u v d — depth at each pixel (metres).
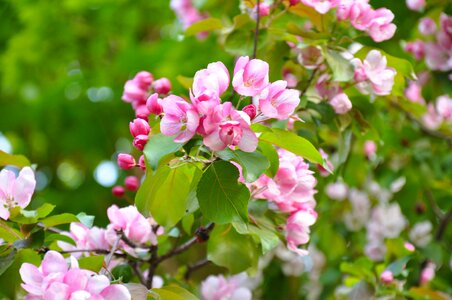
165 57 2.74
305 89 1.68
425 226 2.12
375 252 2.08
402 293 1.78
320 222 2.12
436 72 1.94
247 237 1.60
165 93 1.64
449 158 2.09
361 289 1.79
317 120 1.67
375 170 2.12
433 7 1.94
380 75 1.63
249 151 1.39
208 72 1.42
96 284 1.36
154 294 1.42
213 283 1.72
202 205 1.44
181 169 1.48
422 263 2.02
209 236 1.60
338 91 1.67
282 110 1.43
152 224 1.61
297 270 2.16
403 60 1.65
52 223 1.49
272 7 1.69
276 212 1.58
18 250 1.48
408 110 1.91
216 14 2.11
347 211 2.21
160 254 1.71
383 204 2.20
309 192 1.54
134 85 1.65
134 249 1.59
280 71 1.72
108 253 1.57
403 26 1.99
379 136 1.75
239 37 1.69
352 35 1.73
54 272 1.38
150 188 1.48
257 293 2.19
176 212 1.51
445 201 2.14
